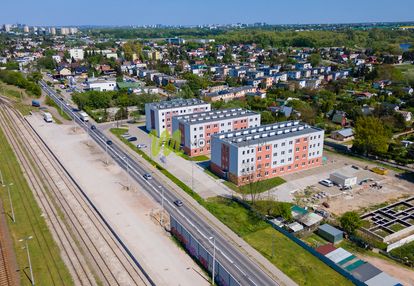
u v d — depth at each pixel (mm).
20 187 89438
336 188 89875
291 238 67000
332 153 116188
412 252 63781
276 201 82188
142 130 141500
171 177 95562
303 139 98938
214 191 87500
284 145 95812
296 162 100062
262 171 94000
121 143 125375
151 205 79688
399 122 139750
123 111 158875
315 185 91688
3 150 117750
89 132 138500
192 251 61500
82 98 174875
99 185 90062
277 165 96500
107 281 55031
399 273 58156
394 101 176000
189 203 81125
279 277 55781
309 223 71250
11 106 175250
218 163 97125
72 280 55344
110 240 66062
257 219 73875
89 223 71938
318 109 164000
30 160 108625
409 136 130375
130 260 60188
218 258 60188
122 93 190625
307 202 82438
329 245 63625
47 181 93000
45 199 82750
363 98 182625
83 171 99375
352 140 120938
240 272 56688
